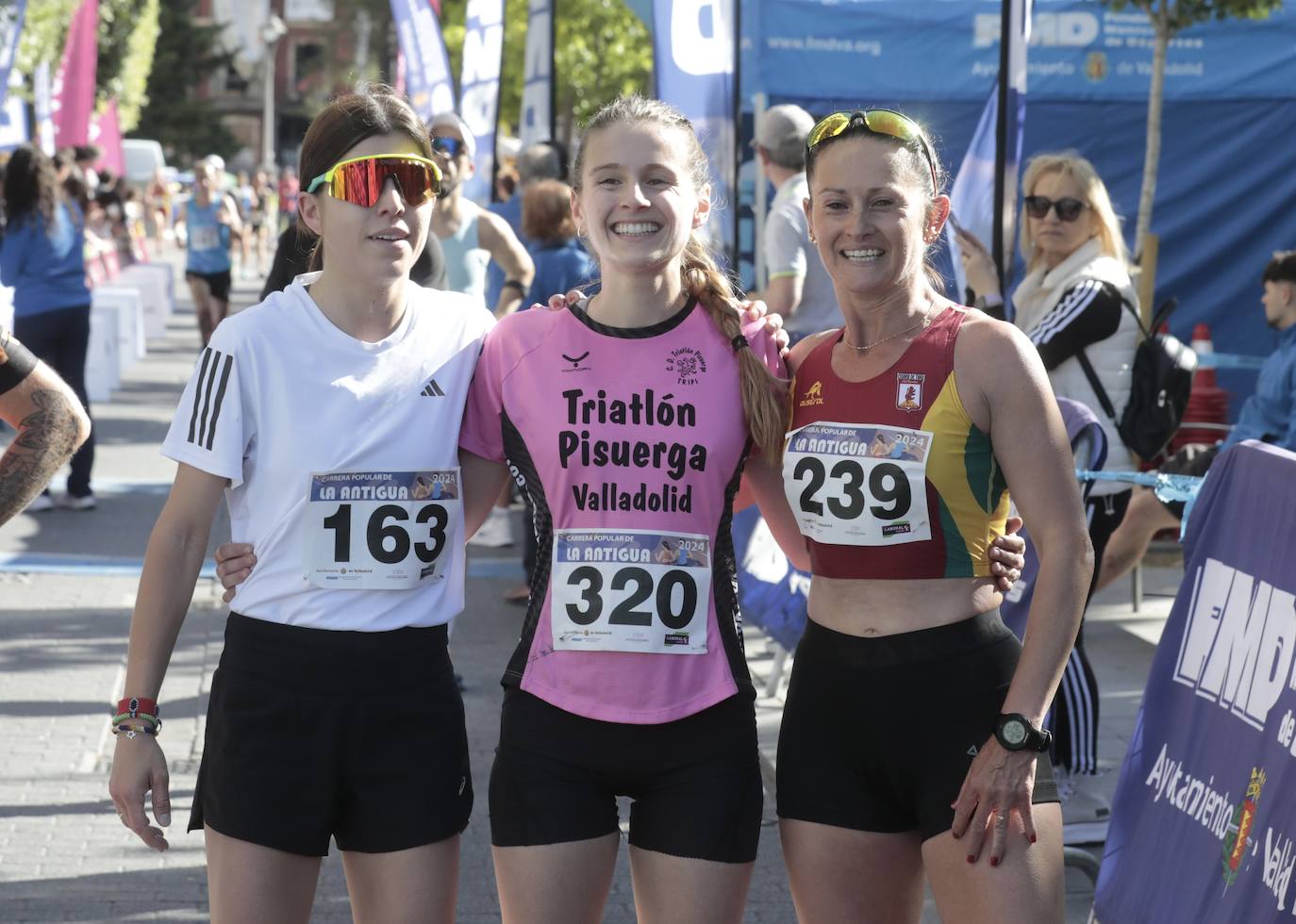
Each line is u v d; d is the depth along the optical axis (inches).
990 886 102.7
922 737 107.3
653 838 107.0
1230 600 124.9
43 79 767.7
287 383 107.8
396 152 107.7
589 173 109.3
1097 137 408.2
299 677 105.8
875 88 391.2
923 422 106.8
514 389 110.6
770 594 219.5
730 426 109.3
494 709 228.5
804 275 247.9
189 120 2353.6
